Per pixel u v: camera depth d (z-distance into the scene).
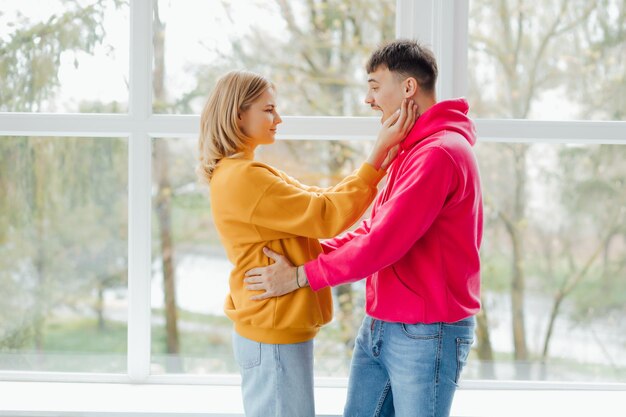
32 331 2.29
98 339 2.31
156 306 2.51
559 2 2.23
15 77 2.18
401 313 1.49
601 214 2.42
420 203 1.39
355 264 1.42
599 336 2.44
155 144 2.49
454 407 1.99
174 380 2.19
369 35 2.29
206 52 2.26
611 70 2.24
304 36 2.29
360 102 2.32
